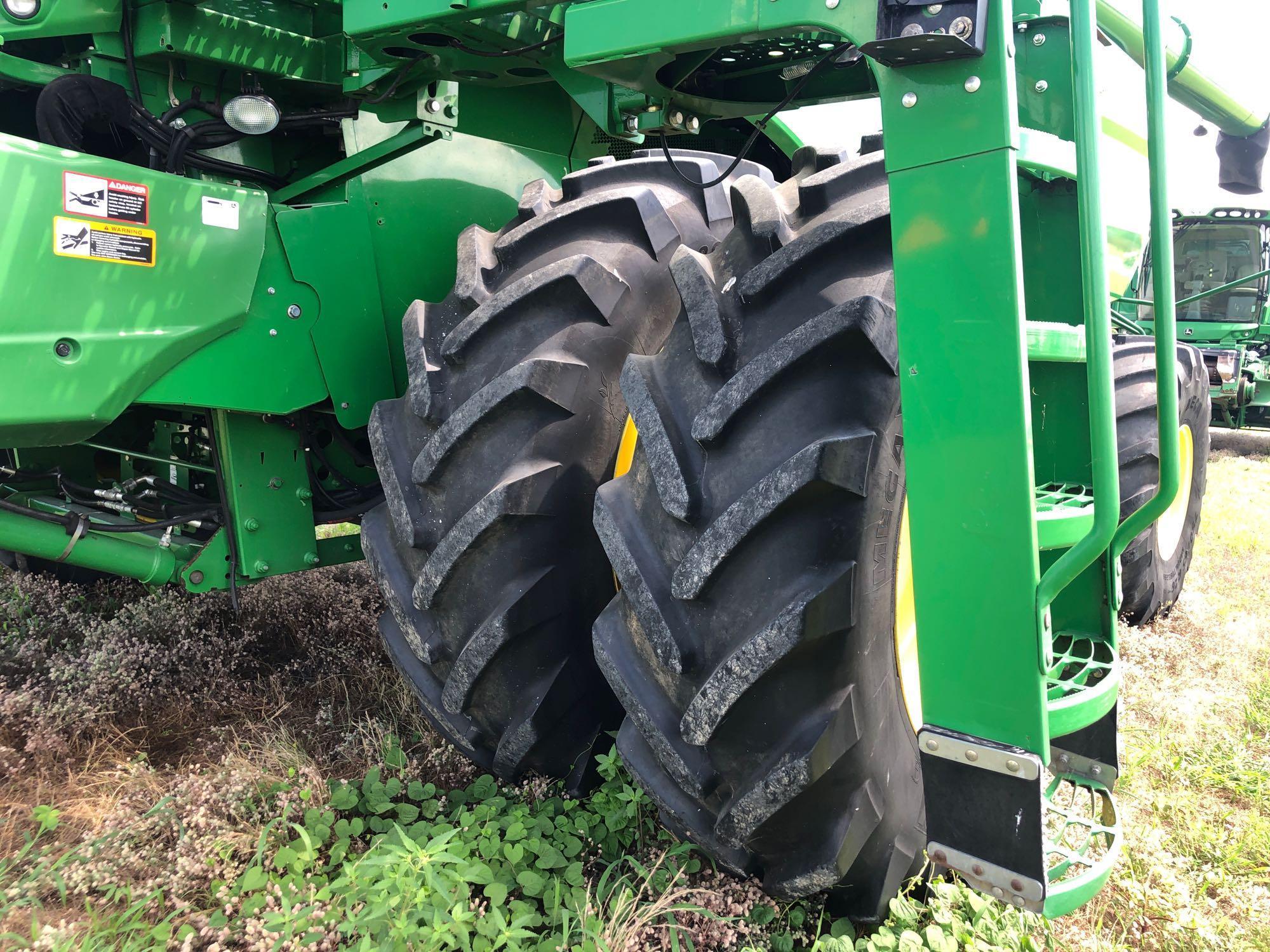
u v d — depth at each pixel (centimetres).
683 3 142
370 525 219
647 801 205
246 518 245
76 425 203
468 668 198
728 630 161
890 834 179
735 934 180
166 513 257
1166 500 154
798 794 160
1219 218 1125
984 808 143
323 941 170
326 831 198
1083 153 132
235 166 252
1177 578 404
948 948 167
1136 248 304
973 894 182
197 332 215
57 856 198
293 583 368
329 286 240
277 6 244
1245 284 1131
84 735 252
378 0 182
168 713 268
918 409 138
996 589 136
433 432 204
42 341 193
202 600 334
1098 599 224
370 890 167
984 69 124
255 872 182
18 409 191
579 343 199
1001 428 131
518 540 195
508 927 173
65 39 240
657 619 165
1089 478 254
